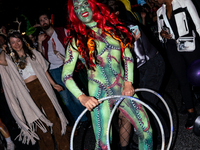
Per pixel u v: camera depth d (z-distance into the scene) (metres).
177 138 2.77
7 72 2.65
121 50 2.07
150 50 2.53
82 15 1.89
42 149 2.83
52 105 2.81
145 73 2.57
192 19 2.56
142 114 2.09
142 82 2.60
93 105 1.86
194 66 2.56
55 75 3.44
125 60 2.09
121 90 2.05
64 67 1.99
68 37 2.00
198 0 2.78
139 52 2.46
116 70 2.00
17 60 2.66
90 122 3.65
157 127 2.69
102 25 1.93
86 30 1.91
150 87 2.61
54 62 3.44
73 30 1.97
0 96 3.97
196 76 2.53
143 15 3.99
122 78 2.06
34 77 2.73
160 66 2.58
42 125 2.76
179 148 2.60
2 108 4.03
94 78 2.00
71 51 1.98
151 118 2.82
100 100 1.90
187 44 2.62
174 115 3.29
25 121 2.78
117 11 2.51
